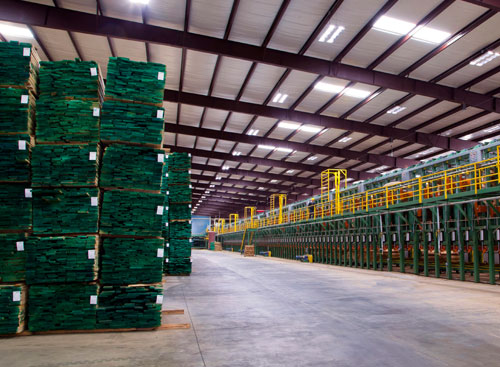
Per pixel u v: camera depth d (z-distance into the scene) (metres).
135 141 6.51
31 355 4.80
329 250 26.09
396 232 18.56
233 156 37.25
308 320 7.16
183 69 20.44
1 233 6.07
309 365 4.53
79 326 5.98
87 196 6.20
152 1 15.01
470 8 13.62
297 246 32.09
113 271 6.24
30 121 6.23
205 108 25.92
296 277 16.20
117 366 4.40
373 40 16.25
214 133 29.98
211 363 4.55
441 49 16.19
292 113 24.64
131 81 6.66
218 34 16.78
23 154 6.00
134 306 6.20
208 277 16.12
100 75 6.95
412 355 4.94
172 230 17.27
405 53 17.03
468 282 13.74
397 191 19.95
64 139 6.28
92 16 15.39
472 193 13.61
